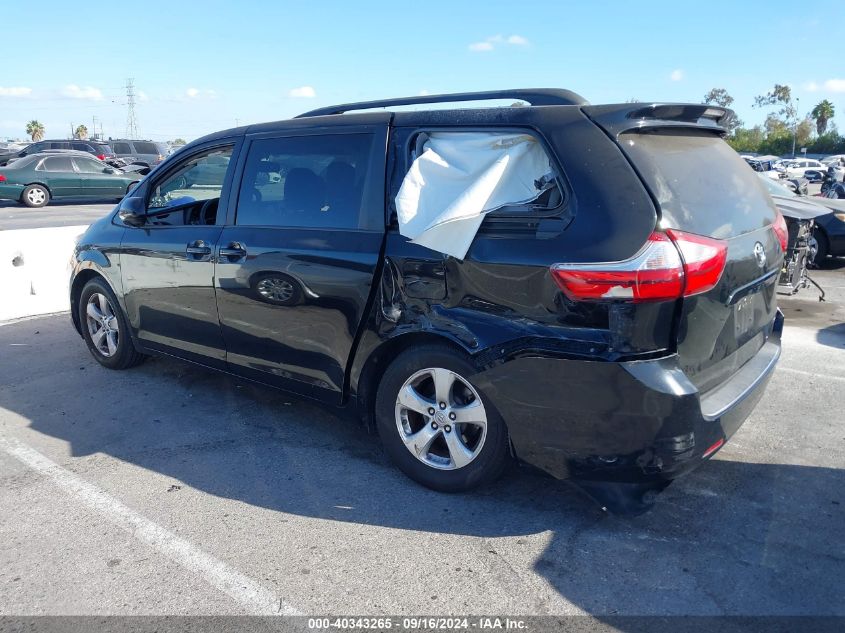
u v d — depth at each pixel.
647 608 2.77
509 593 2.87
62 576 3.02
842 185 21.81
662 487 3.26
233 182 4.40
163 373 5.60
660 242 2.83
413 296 3.44
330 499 3.63
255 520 3.45
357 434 4.45
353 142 3.85
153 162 33.56
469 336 3.24
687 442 2.95
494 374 3.19
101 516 3.49
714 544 3.19
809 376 5.48
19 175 21.55
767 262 3.49
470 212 3.19
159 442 4.35
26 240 7.58
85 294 5.61
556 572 3.00
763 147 89.25
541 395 3.08
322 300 3.80
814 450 4.15
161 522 3.44
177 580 2.98
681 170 3.17
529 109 3.32
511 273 3.10
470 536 3.28
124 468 4.01
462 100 3.99
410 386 3.59
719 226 3.14
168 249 4.68
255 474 3.92
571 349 2.97
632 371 2.87
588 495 3.19
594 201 2.97
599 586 2.91
